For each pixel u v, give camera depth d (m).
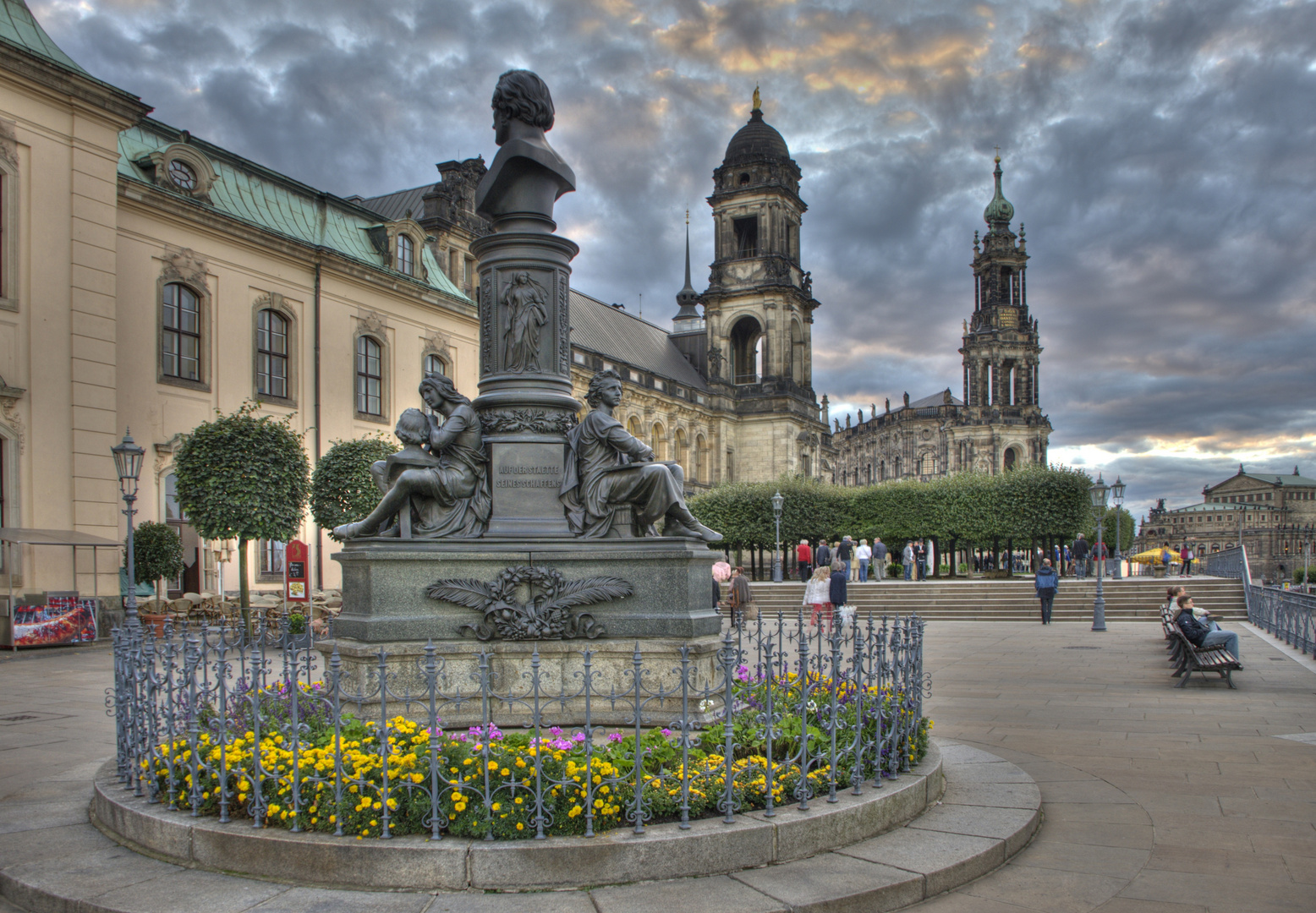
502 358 11.05
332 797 6.66
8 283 26.20
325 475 31.44
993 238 123.94
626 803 6.66
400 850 6.21
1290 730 12.49
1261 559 180.00
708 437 92.56
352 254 42.03
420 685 9.30
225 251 35.81
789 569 75.69
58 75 27.22
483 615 9.61
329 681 9.20
